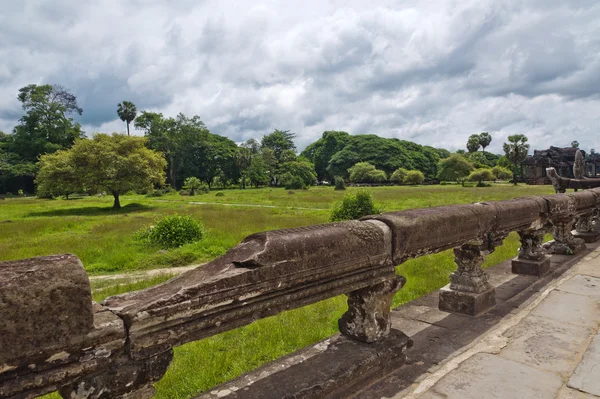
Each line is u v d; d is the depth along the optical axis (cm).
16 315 113
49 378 122
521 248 509
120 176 2553
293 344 360
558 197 525
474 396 224
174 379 298
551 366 260
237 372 309
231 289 165
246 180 7462
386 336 258
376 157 8356
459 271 377
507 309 373
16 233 1330
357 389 228
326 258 206
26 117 5697
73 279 125
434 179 8100
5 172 5209
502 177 6675
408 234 260
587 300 390
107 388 139
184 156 6600
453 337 310
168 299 147
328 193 4088
